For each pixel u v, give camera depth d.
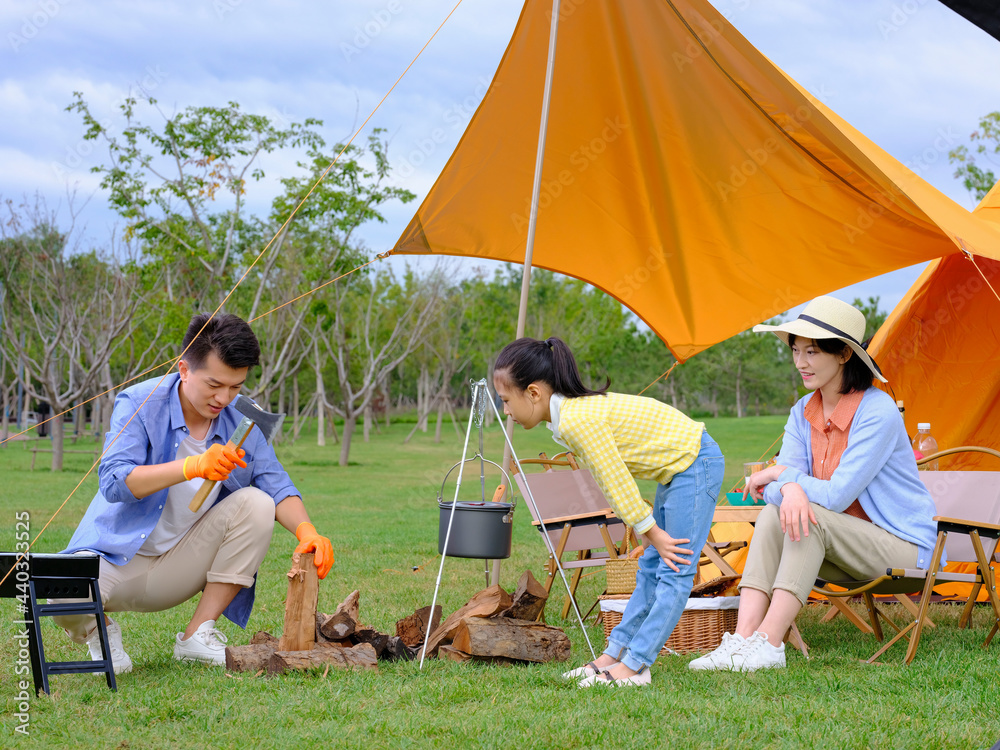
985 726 2.61
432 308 30.69
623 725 2.60
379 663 3.43
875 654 3.55
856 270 5.56
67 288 21.98
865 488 3.71
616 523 4.96
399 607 4.88
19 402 35.88
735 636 3.43
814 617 4.77
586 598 5.36
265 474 3.65
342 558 6.84
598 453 3.07
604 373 46.56
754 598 3.53
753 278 5.86
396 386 56.94
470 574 6.15
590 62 4.89
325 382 40.25
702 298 6.09
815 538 3.49
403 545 7.68
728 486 13.76
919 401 5.72
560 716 2.69
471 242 5.82
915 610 4.28
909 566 3.61
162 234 19.80
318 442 34.53
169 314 20.50
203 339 3.22
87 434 36.81
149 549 3.36
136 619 4.36
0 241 21.62
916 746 2.42
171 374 3.50
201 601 3.47
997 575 5.05
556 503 5.20
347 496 13.58
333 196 19.50
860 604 5.08
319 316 23.59
